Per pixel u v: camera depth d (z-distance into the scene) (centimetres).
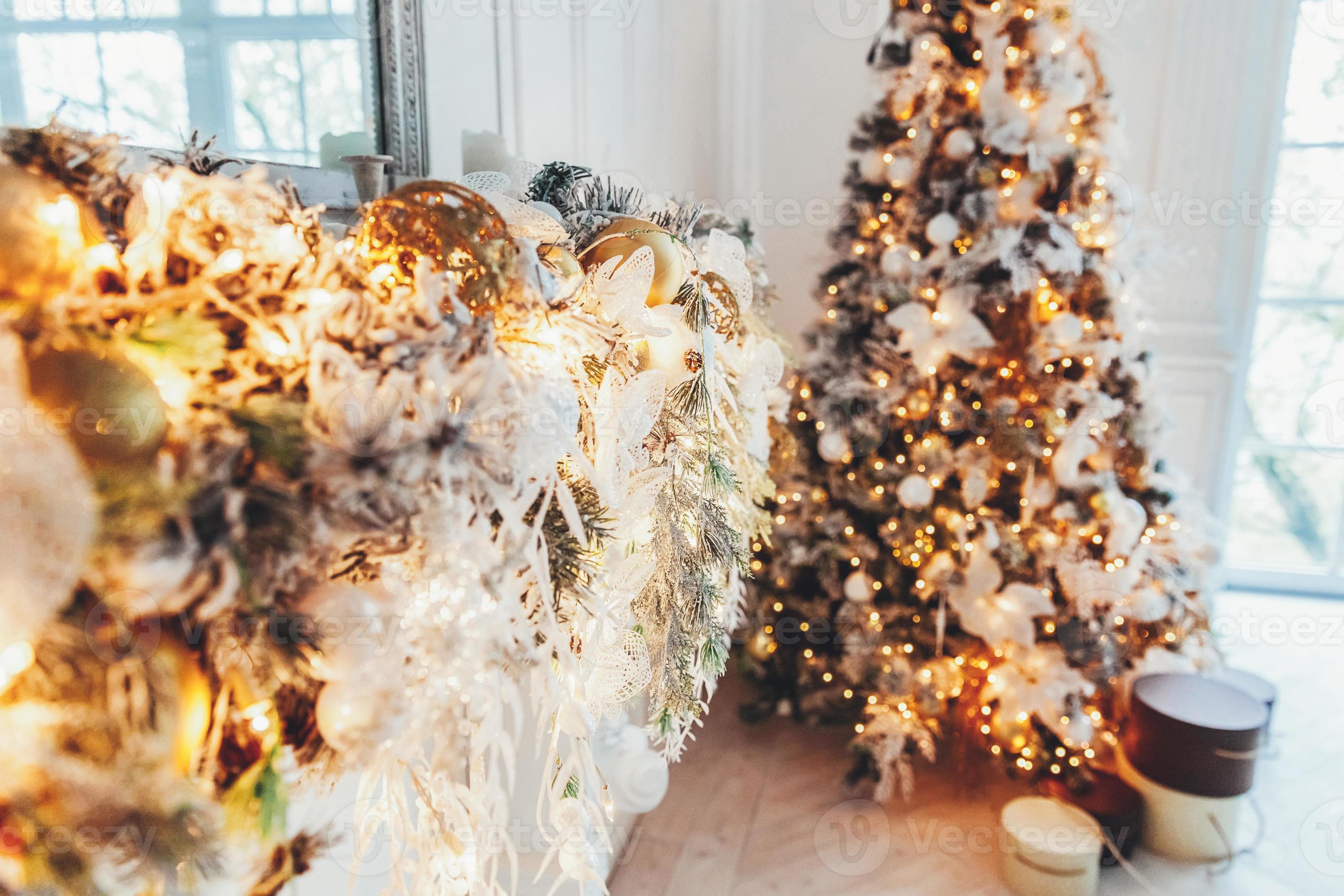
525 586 56
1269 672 209
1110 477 143
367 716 41
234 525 35
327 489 39
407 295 48
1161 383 154
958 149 134
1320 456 242
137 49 58
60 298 36
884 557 153
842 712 167
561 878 62
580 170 89
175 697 35
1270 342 241
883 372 149
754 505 116
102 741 33
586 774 60
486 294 54
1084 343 138
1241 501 254
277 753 42
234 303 43
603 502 62
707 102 229
